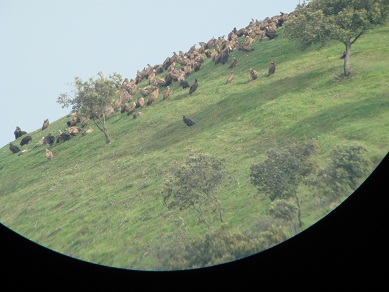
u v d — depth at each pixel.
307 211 99.75
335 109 174.62
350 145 111.44
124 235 136.50
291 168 109.38
